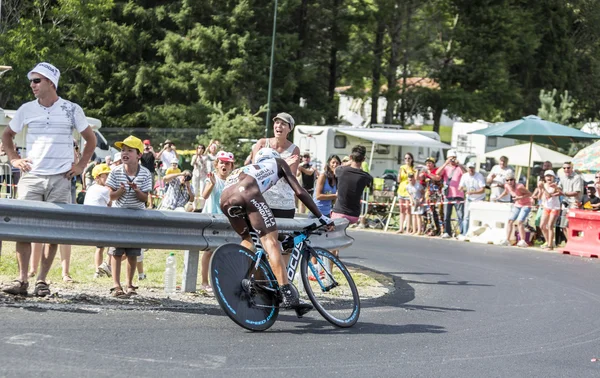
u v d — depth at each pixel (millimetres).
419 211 23594
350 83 59844
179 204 18922
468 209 22531
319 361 7312
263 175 8461
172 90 48688
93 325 7879
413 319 9875
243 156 38375
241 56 48156
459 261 17016
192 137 40562
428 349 8172
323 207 14609
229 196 8406
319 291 11289
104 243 9016
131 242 9234
